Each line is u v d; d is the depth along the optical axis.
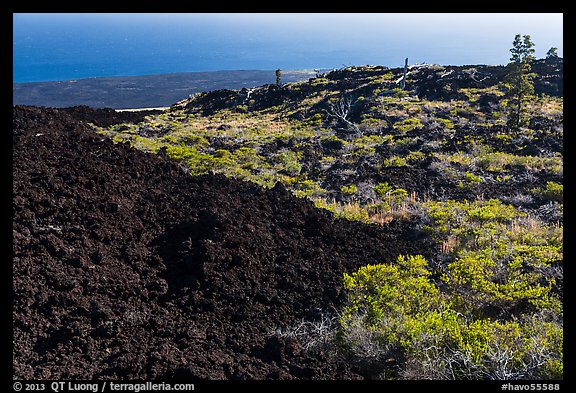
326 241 8.37
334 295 6.37
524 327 5.55
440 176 14.73
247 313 5.70
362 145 19.19
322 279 6.80
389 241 9.14
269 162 16.97
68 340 4.62
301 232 8.37
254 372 4.62
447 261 8.49
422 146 18.28
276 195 9.61
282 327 5.63
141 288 5.68
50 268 5.38
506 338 5.27
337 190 13.68
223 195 8.80
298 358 5.00
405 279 6.49
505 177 14.51
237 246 6.84
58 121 10.27
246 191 9.59
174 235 7.07
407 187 13.73
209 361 4.68
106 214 6.91
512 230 9.68
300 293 6.40
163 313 5.38
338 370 4.89
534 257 8.03
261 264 6.84
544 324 5.52
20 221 5.96
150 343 4.83
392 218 10.77
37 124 9.52
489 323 5.73
